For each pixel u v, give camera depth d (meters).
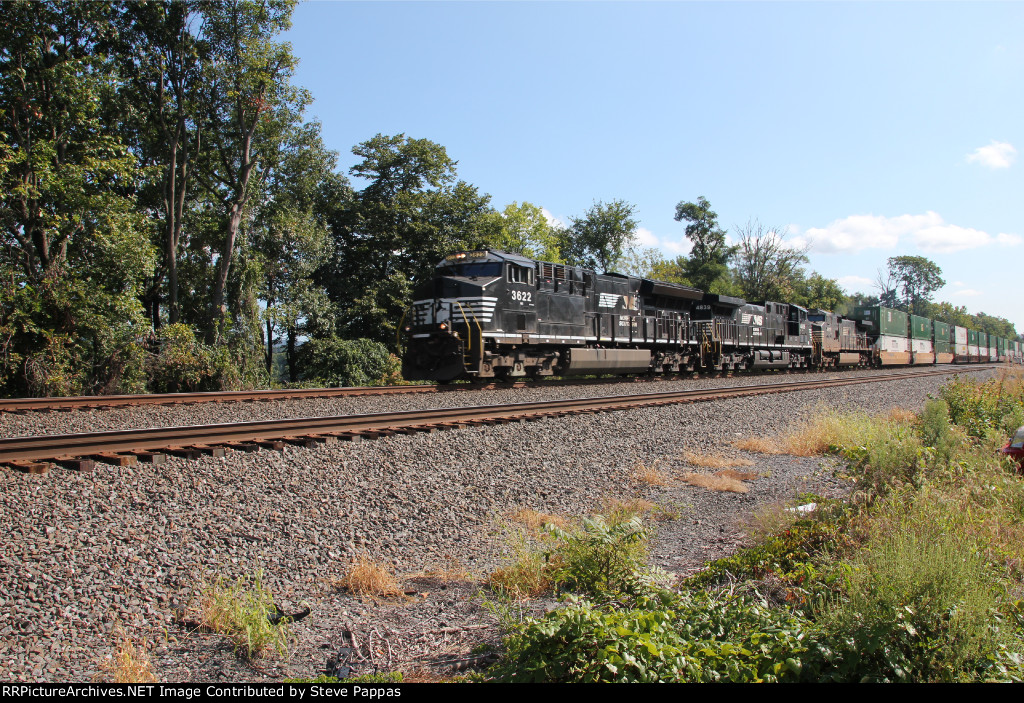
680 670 3.56
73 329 19.58
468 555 6.32
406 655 4.36
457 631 4.68
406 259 33.72
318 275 32.25
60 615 4.51
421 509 7.22
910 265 130.62
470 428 10.64
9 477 6.72
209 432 8.82
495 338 19.03
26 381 18.42
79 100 20.73
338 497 7.14
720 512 8.00
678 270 59.34
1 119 20.02
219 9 24.02
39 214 20.30
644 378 26.12
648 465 10.16
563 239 48.75
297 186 30.25
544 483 8.60
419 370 20.05
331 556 5.89
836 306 66.06
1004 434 11.85
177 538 5.76
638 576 5.07
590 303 23.20
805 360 37.50
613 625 3.80
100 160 21.27
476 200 35.38
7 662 3.96
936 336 55.31
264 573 5.45
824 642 3.76
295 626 4.73
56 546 5.28
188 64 24.53
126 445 8.04
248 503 6.68
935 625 3.81
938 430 10.34
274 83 25.09
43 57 21.14
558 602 5.14
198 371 21.03
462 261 20.12
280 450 8.38
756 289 60.34
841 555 5.53
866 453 9.06
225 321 24.02
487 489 8.09
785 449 11.97
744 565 5.56
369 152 34.25
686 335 28.27
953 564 4.14
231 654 4.31
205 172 27.70
